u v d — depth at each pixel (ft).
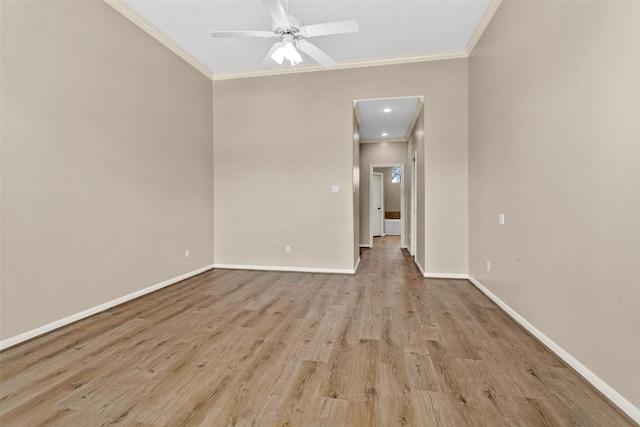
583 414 4.93
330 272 15.19
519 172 8.51
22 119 7.52
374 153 24.49
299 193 15.39
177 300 10.87
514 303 8.93
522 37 8.25
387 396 5.42
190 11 10.55
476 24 11.38
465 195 13.74
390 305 10.32
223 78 15.88
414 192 19.97
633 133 4.72
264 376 6.07
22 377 6.03
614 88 5.08
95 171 9.48
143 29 11.30
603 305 5.40
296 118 15.29
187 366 6.45
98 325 8.61
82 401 5.30
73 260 8.80
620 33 4.94
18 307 7.46
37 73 7.84
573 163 6.18
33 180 7.76
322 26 8.70
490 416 4.90
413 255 20.21
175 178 13.23
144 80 11.41
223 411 5.04
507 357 6.77
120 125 10.37
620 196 4.99
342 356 6.86
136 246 11.10
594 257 5.61
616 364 5.12
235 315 9.42
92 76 9.36
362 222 24.82
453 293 11.67
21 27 7.49
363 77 14.52
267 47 13.12
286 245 15.60
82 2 9.03
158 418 4.88
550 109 6.95
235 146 15.94
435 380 5.90
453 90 13.69
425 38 12.36
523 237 8.32
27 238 7.64
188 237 14.14
